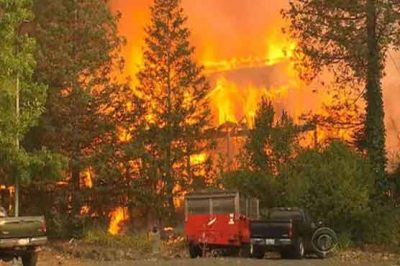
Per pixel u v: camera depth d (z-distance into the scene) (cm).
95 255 4831
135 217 6800
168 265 3547
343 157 5275
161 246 5150
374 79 5750
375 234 5072
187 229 4534
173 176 6881
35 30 6438
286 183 5334
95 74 6438
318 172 5103
